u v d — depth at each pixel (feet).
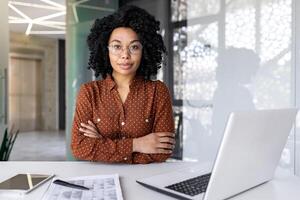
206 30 11.58
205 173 3.90
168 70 12.57
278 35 9.80
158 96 5.42
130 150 4.77
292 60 9.50
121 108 5.28
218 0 11.20
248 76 10.48
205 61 11.60
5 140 10.28
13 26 27.84
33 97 34.40
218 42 11.25
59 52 35.65
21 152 20.75
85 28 13.57
